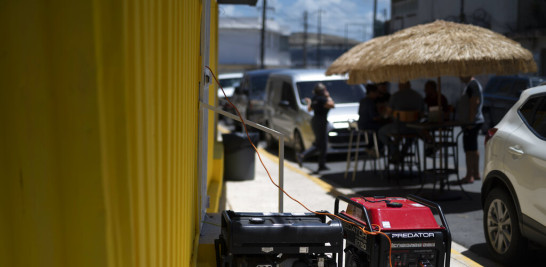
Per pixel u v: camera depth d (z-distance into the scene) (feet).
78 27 4.47
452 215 25.23
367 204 14.33
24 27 4.48
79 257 4.66
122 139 5.07
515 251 17.37
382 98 38.34
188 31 12.12
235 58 258.98
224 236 13.11
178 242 10.16
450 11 105.60
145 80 6.20
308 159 44.21
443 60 26.09
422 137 31.63
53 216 4.63
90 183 4.60
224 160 33.27
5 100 4.52
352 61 32.50
